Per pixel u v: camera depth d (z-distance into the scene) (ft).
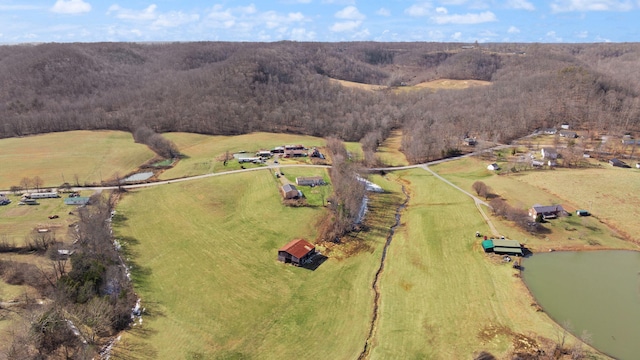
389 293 262.88
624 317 239.09
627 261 296.71
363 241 328.08
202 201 389.19
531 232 331.36
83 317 222.89
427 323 234.38
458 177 461.78
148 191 414.00
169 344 218.59
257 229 338.34
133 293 257.96
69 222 338.34
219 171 466.70
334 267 291.99
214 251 308.40
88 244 291.58
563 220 346.74
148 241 321.93
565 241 319.27
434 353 212.23
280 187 413.59
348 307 250.16
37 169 456.86
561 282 271.69
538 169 460.55
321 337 225.76
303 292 264.31
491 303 249.55
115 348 212.64
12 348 198.29
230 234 331.98
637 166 453.17
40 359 196.85
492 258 296.51
